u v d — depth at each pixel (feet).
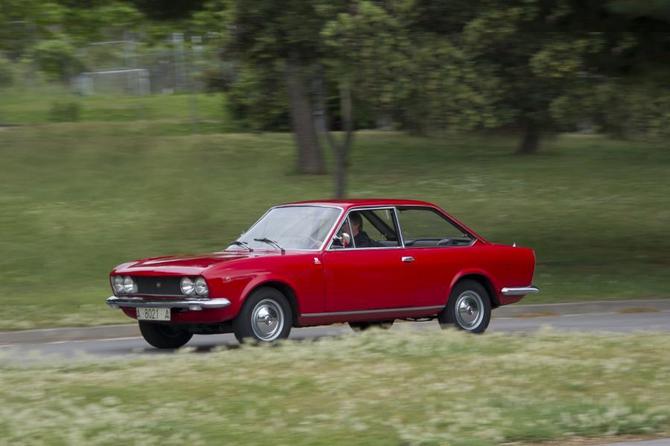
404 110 99.19
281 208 63.10
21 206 130.41
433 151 187.01
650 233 131.13
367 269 59.88
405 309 61.57
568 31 96.02
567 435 34.68
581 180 164.45
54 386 40.32
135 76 239.09
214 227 125.90
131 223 124.98
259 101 107.45
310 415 35.91
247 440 32.42
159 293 56.75
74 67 199.00
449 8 96.32
